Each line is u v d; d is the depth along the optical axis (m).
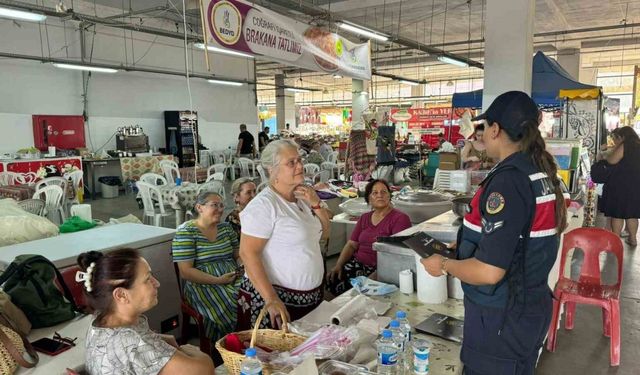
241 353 1.54
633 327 3.50
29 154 9.61
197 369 1.46
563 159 4.57
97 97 11.67
